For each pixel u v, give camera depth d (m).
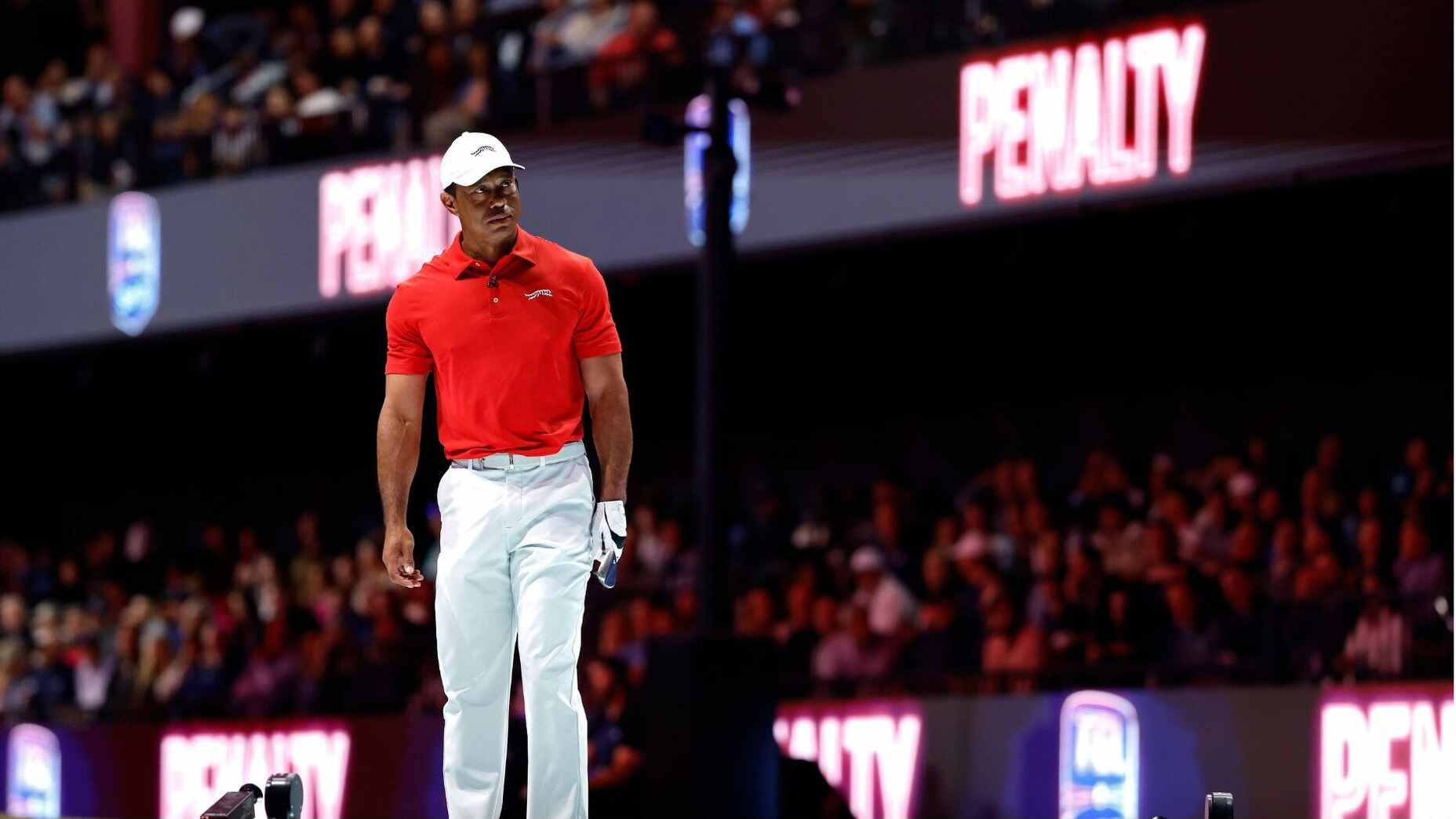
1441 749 14.74
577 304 8.04
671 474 26.25
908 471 24.86
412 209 23.45
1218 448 22.78
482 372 7.98
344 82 25.55
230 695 22.19
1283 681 15.78
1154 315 22.98
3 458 30.95
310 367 26.33
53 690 24.30
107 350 26.38
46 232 26.66
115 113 26.52
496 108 23.17
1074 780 16.19
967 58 20.23
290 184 24.56
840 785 17.19
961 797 16.64
